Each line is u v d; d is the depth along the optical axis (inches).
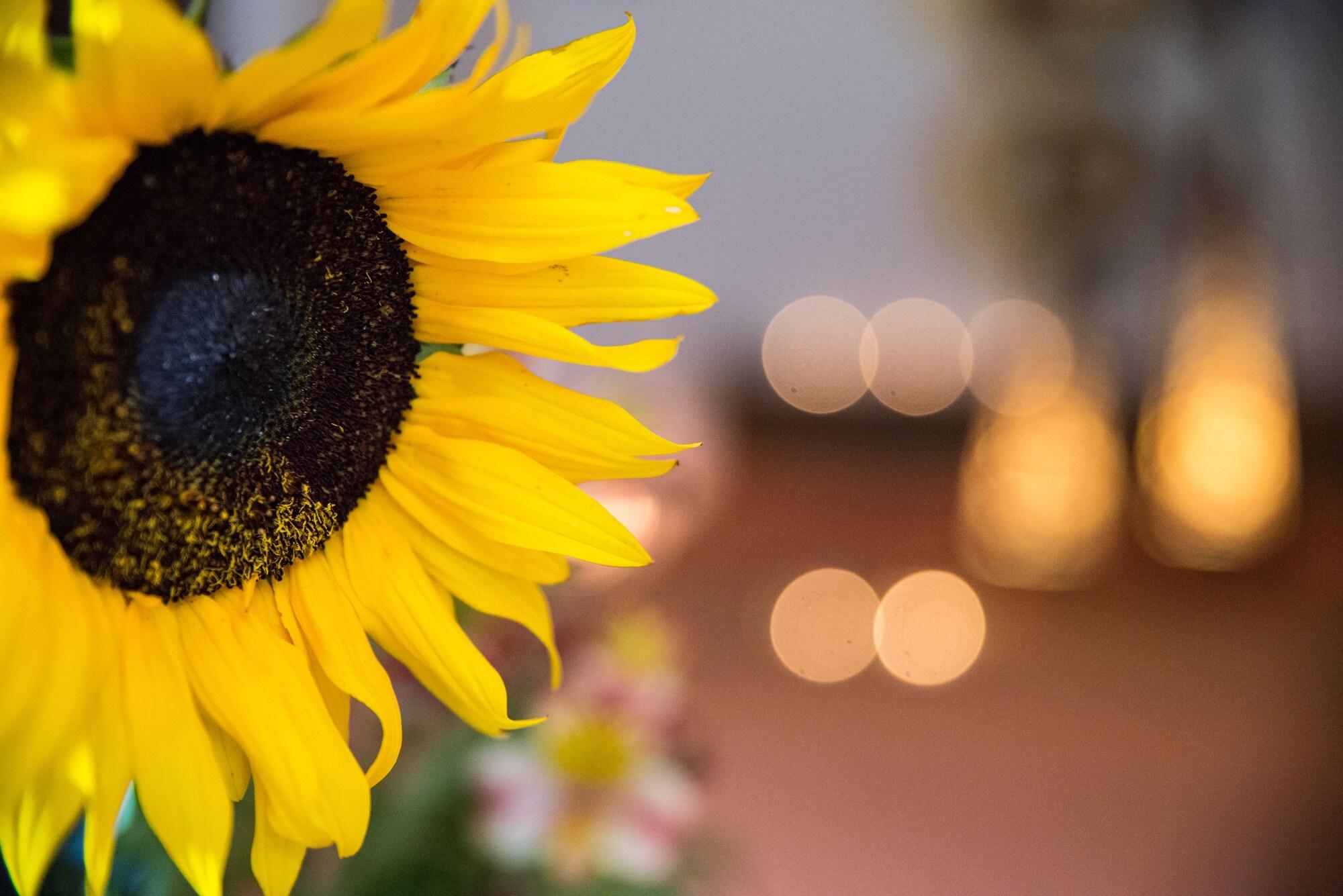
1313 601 90.1
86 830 18.6
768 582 91.5
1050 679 77.3
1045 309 99.4
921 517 112.4
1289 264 98.8
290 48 17.9
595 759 24.3
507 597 20.6
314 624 20.1
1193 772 65.7
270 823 19.4
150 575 19.3
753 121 136.2
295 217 19.3
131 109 18.1
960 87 112.0
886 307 133.8
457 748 24.1
